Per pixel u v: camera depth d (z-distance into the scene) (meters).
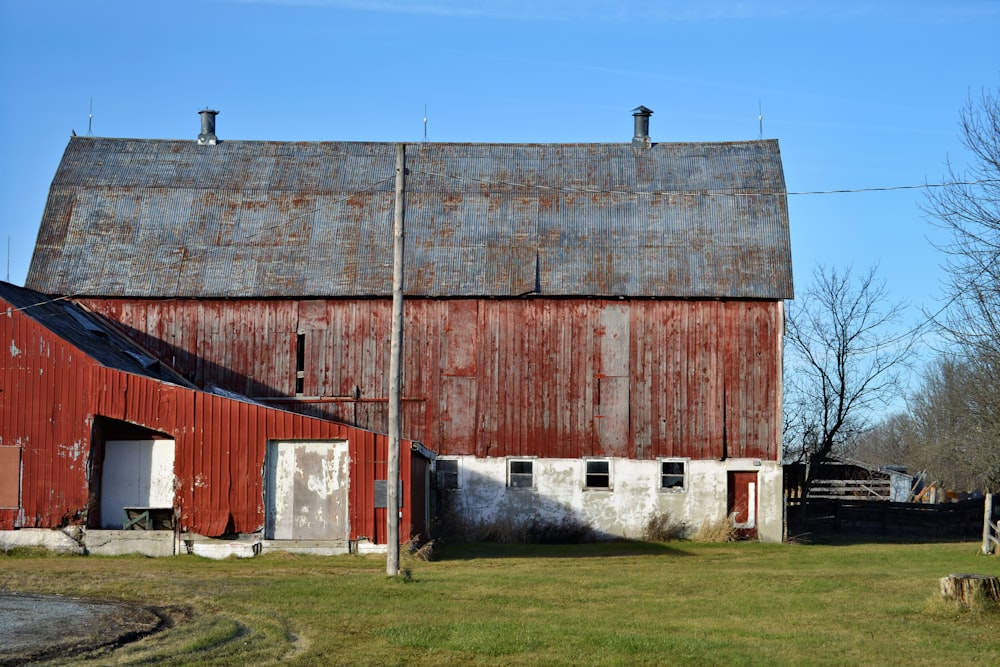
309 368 39.91
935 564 29.80
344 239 41.50
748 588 24.39
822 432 50.94
